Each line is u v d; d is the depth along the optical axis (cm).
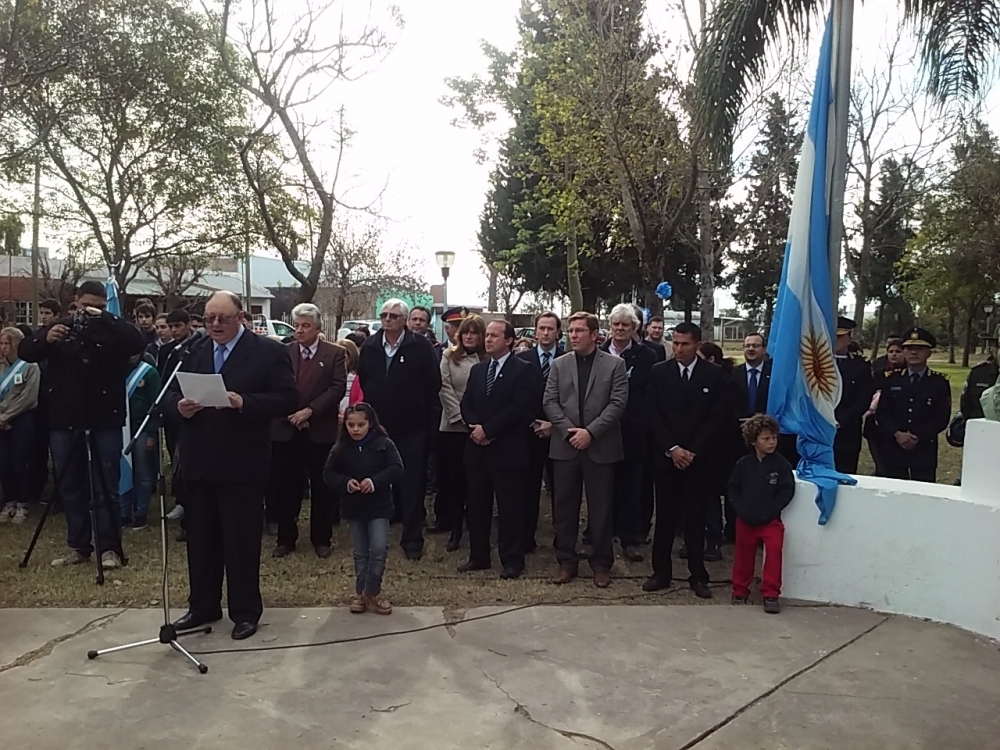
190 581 475
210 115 1434
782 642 460
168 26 1318
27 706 373
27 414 743
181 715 365
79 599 522
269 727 355
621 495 668
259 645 448
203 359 472
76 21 1115
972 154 1905
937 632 476
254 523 466
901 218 2495
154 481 771
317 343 655
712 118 762
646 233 1220
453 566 623
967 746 344
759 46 746
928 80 739
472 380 607
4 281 3023
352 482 491
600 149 1225
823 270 574
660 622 492
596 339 582
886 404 721
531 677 409
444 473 681
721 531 648
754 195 1498
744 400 656
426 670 416
